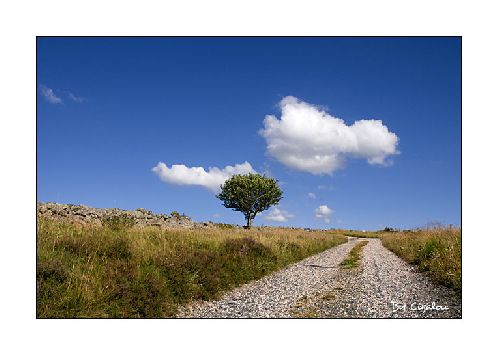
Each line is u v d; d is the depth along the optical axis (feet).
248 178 209.87
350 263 70.49
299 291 44.16
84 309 29.37
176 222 105.29
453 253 50.24
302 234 130.93
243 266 52.01
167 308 34.09
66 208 78.89
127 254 41.27
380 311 34.45
